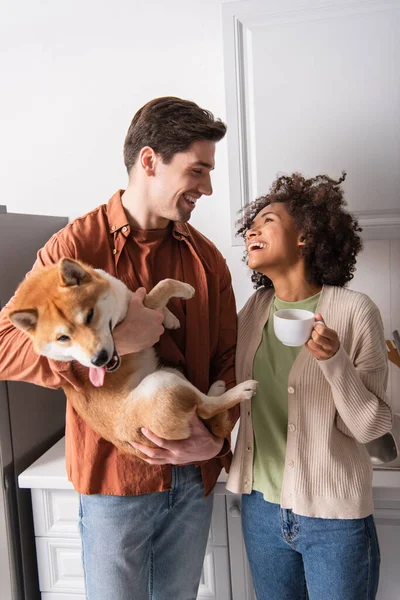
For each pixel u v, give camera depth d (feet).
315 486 3.94
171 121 3.92
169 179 4.03
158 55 6.32
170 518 4.57
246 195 5.47
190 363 4.47
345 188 5.29
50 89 6.63
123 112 6.54
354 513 3.87
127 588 4.32
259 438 4.32
